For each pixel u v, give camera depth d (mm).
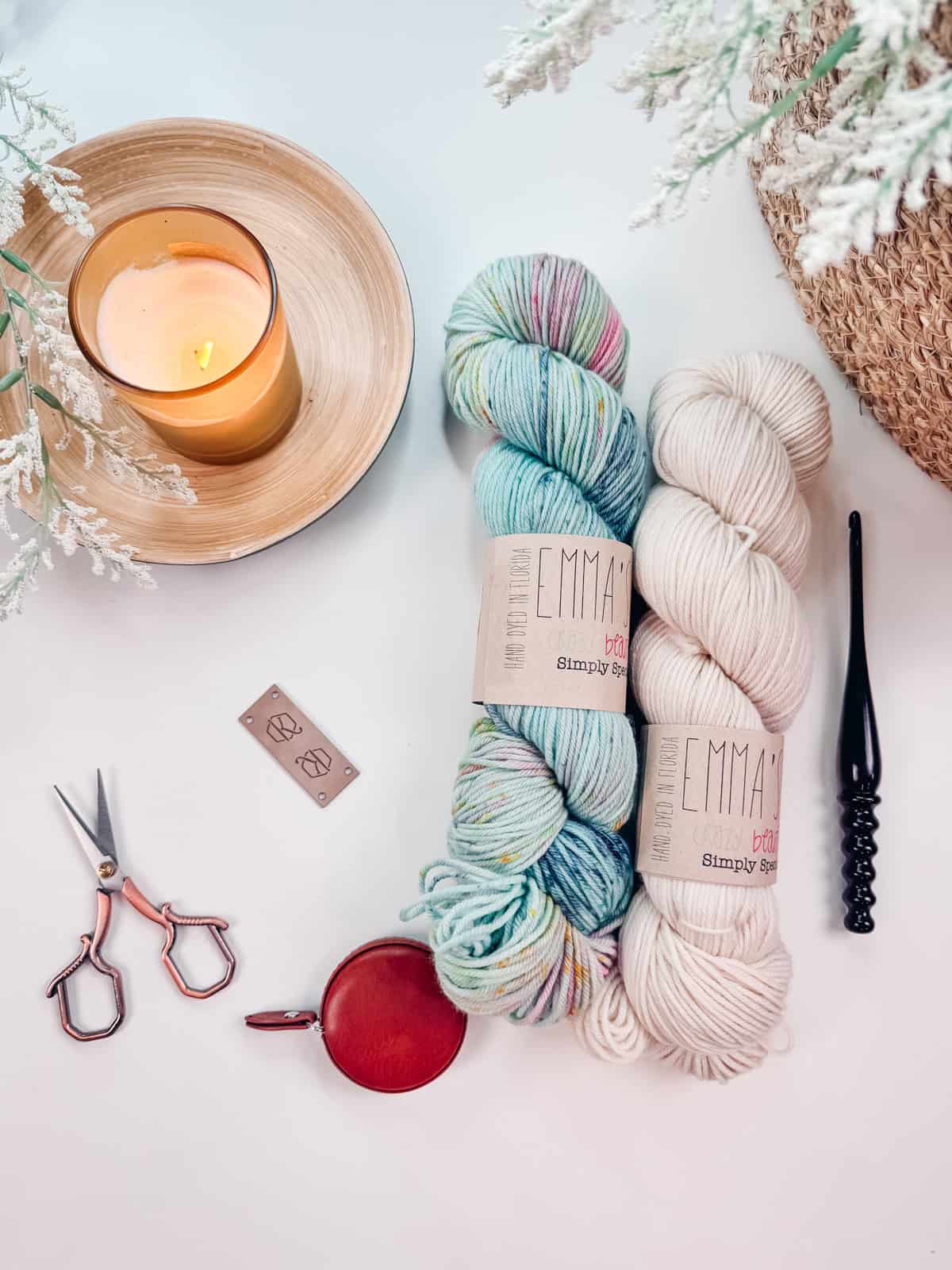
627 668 686
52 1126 766
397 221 809
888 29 354
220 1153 766
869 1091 767
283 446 750
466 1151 766
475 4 814
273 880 775
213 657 784
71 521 651
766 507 664
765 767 658
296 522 728
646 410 790
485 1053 768
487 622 668
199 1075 769
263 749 783
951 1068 765
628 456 667
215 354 708
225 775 781
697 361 713
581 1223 764
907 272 614
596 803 645
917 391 699
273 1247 762
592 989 645
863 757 736
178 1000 771
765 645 646
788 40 629
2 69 804
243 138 737
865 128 393
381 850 775
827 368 801
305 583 788
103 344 692
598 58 813
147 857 776
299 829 778
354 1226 763
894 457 797
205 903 775
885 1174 763
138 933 775
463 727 780
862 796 735
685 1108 769
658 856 654
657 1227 764
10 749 781
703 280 807
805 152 418
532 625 644
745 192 811
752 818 649
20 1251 760
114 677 784
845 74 557
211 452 721
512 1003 631
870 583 791
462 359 675
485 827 639
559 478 663
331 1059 746
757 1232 764
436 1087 769
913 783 780
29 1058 769
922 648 787
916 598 789
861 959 771
